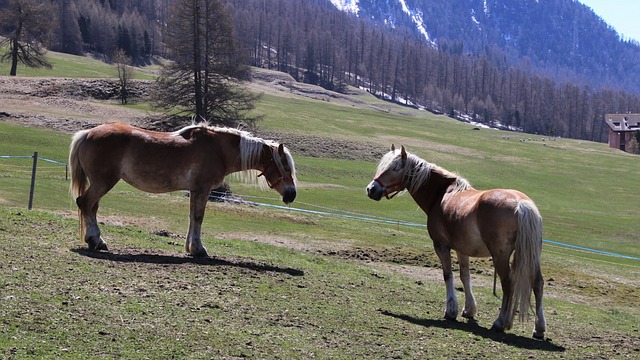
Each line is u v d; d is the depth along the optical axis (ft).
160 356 26.21
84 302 31.37
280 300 37.19
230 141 47.11
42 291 32.04
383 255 74.18
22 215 53.31
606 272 81.05
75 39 536.42
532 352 33.58
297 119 295.48
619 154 386.32
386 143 288.92
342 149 250.57
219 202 106.52
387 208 139.03
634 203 226.58
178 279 38.09
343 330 33.37
